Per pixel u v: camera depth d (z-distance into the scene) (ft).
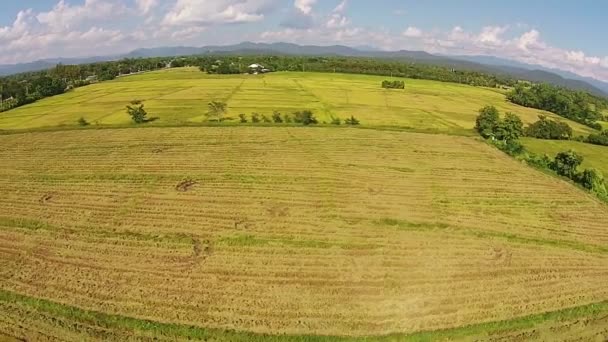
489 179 183.73
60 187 162.30
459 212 150.51
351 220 139.95
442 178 181.57
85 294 100.99
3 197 153.69
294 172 179.83
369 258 118.42
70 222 135.44
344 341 87.81
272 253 119.24
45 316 93.50
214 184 165.58
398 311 97.91
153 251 119.24
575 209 159.12
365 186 168.55
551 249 128.47
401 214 146.00
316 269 112.47
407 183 173.88
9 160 192.24
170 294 101.40
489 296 104.68
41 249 120.06
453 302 101.91
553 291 107.96
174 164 186.19
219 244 123.13
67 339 87.35
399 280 109.19
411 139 240.53
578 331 95.04
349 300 101.04
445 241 129.59
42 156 197.36
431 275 111.96
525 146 257.75
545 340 91.76
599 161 235.20
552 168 203.72
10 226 132.87
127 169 180.04
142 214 140.87
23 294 100.63
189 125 252.21
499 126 252.83
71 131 240.53
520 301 103.40
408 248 124.67
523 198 165.89
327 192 161.27
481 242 130.21
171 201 150.71
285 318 94.53
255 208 146.30
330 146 218.38
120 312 95.09
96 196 154.40
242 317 94.43
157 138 225.15
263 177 173.37
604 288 110.42
